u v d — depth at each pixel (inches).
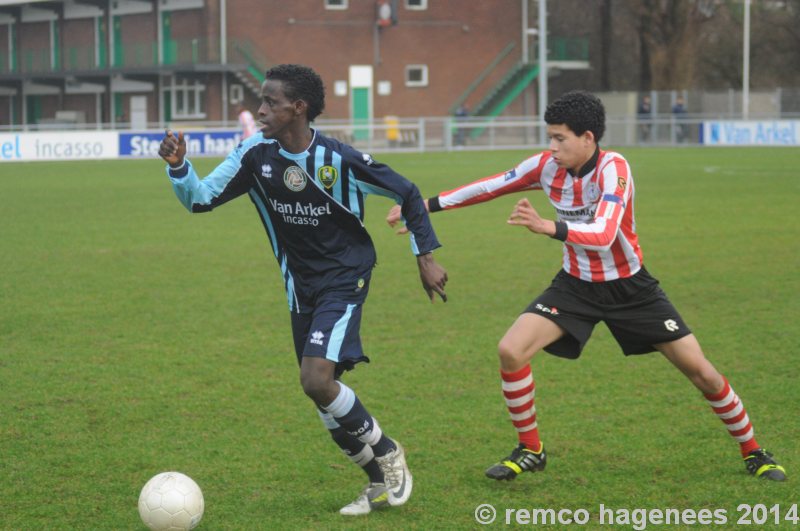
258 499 448.1
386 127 3602.4
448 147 3659.0
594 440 527.5
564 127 442.0
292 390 630.5
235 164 431.5
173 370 679.7
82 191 2097.7
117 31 4382.4
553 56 4571.9
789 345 736.3
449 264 1131.9
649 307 461.1
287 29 4207.7
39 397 613.3
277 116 410.9
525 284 1005.2
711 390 464.8
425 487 462.6
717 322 817.5
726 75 5334.6
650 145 3870.6
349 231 433.7
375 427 428.5
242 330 806.5
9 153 3211.1
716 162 2812.5
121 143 3275.1
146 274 1077.8
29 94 4761.3
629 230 450.9
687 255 1173.1
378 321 838.5
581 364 692.7
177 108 4274.1
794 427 543.8
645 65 4805.6
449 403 600.1
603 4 4992.6
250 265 1139.3
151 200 1915.6
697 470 481.4
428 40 4402.1
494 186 473.4
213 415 577.0
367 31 4313.5
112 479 473.4
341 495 453.4
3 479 472.7
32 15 4655.5
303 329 446.6
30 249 1264.8
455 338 775.7
